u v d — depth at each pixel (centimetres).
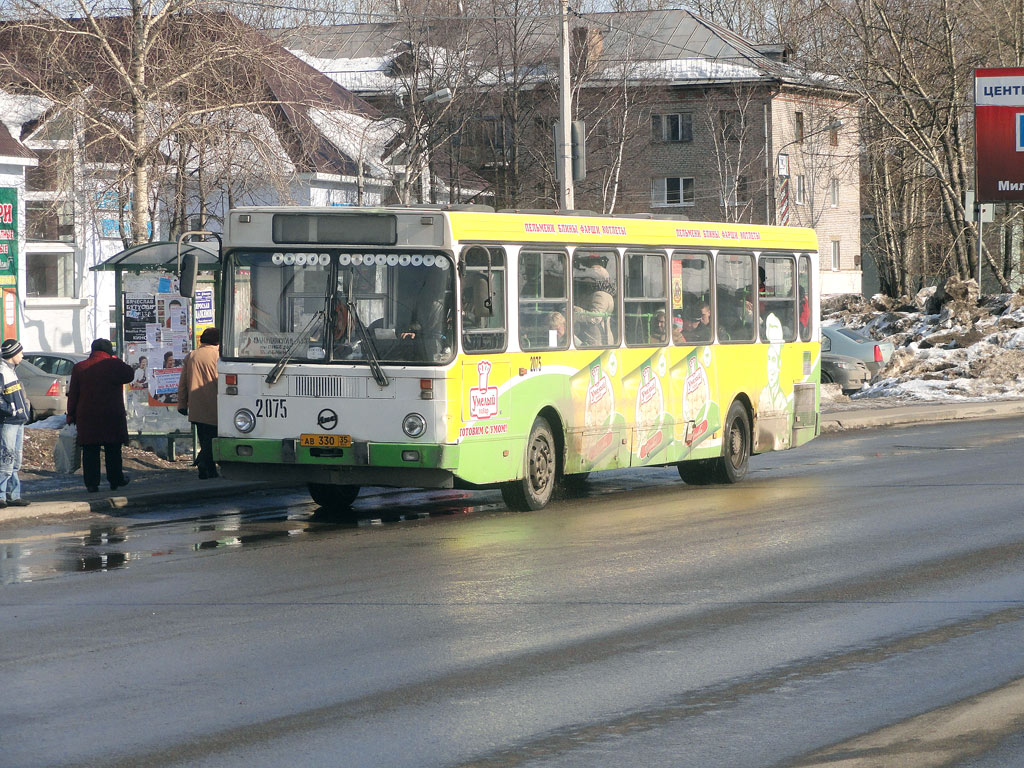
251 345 1864
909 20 5888
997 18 6075
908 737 854
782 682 995
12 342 1900
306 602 1295
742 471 2427
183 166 3544
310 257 1841
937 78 6009
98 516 1936
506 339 1897
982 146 5431
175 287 2420
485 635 1152
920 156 6062
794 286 2591
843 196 9550
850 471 2519
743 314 2434
